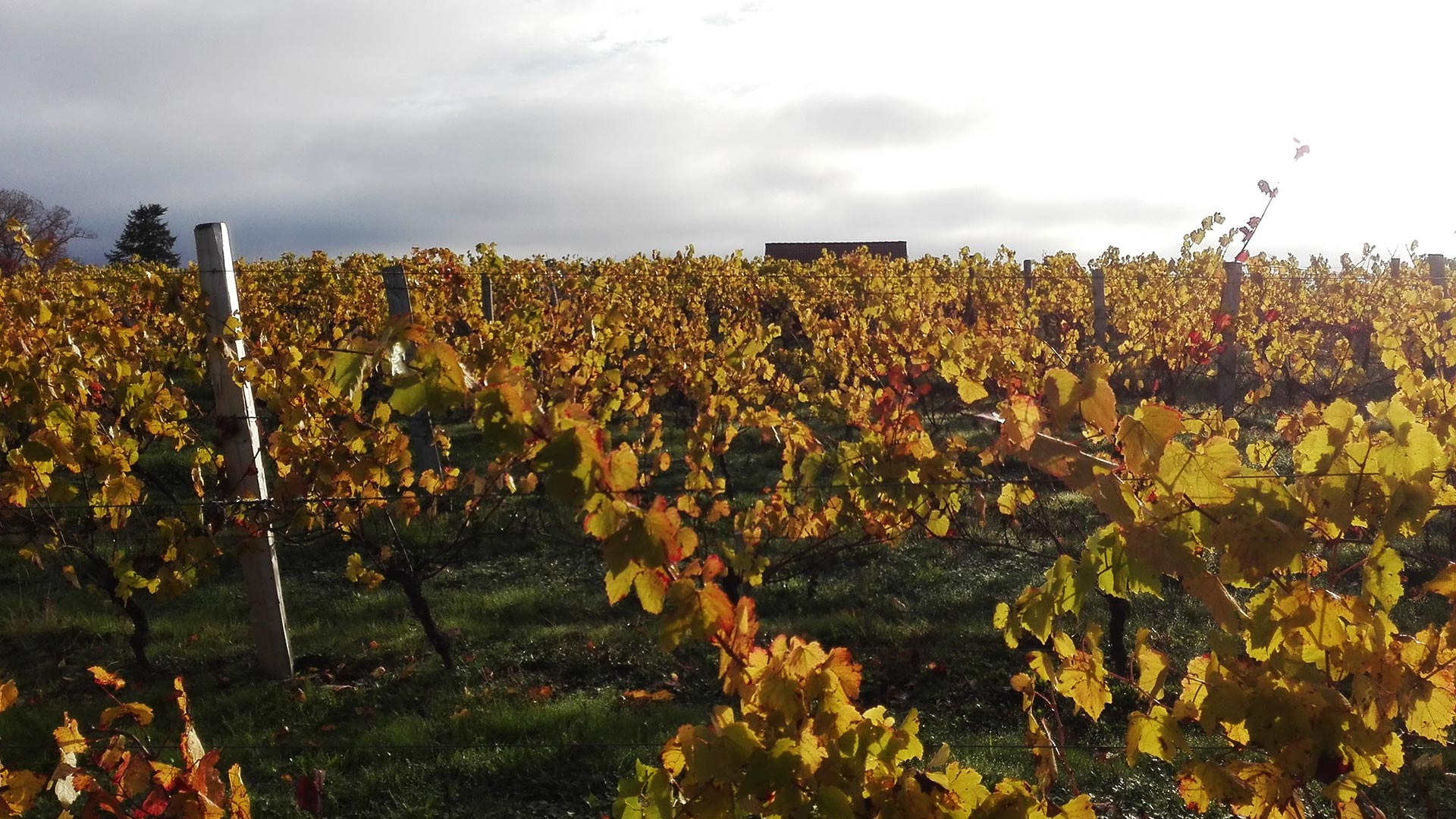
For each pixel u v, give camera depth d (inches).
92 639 228.4
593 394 295.1
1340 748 79.6
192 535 195.2
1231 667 83.0
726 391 349.4
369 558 279.4
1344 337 525.0
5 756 169.0
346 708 191.6
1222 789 85.5
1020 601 99.0
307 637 226.8
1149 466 82.0
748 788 72.5
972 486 209.0
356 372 75.2
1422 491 83.5
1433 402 161.8
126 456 207.9
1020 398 89.4
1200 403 449.1
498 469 210.7
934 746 167.6
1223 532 81.2
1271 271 679.1
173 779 94.3
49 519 227.0
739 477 338.0
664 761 81.2
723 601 74.5
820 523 206.5
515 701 189.3
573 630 224.4
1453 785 127.6
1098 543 92.3
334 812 154.3
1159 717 90.4
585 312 412.2
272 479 249.8
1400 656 84.3
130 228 1621.6
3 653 219.8
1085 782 154.3
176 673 209.6
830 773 73.8
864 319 404.5
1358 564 91.7
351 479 201.9
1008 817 77.8
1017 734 172.2
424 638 223.1
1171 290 516.7
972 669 199.0
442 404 74.4
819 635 219.5
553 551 282.0
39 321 234.2
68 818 92.7
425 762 166.4
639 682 201.2
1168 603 224.8
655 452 329.7
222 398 197.5
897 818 75.4
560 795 156.6
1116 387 457.1
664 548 71.1
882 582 247.0
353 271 602.5
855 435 363.6
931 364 307.7
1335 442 86.4
